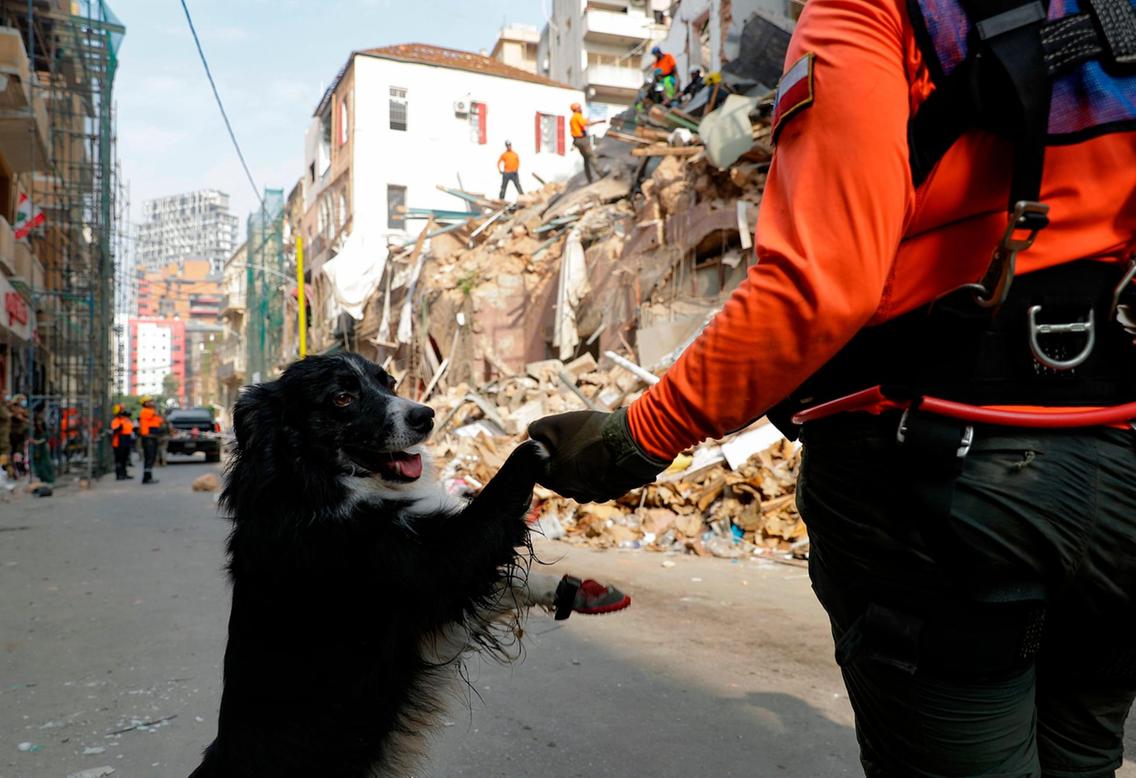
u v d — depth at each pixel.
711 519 8.49
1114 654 1.36
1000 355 1.17
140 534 10.19
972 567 1.20
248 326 55.12
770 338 1.20
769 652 4.80
